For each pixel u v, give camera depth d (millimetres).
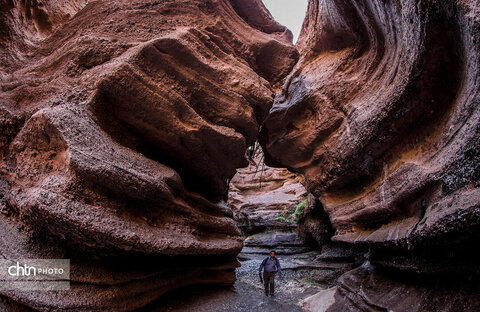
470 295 3338
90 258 3404
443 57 3881
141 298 3961
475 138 3121
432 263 4059
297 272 10586
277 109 8953
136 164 3943
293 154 9156
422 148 4730
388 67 5523
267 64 7152
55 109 3455
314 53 8516
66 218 2867
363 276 6199
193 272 5578
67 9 7062
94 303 3109
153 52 4426
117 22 5066
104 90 4051
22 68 5000
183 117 4793
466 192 3195
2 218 3373
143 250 3529
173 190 4625
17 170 3580
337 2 6020
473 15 2816
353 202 7164
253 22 7484
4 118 3910
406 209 4957
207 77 5172
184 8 5707
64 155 3223
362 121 5902
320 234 13125
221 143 5395
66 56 4590
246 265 12234
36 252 3094
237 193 26172
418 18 3672
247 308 5449
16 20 5512
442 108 4297
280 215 20797
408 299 4273
